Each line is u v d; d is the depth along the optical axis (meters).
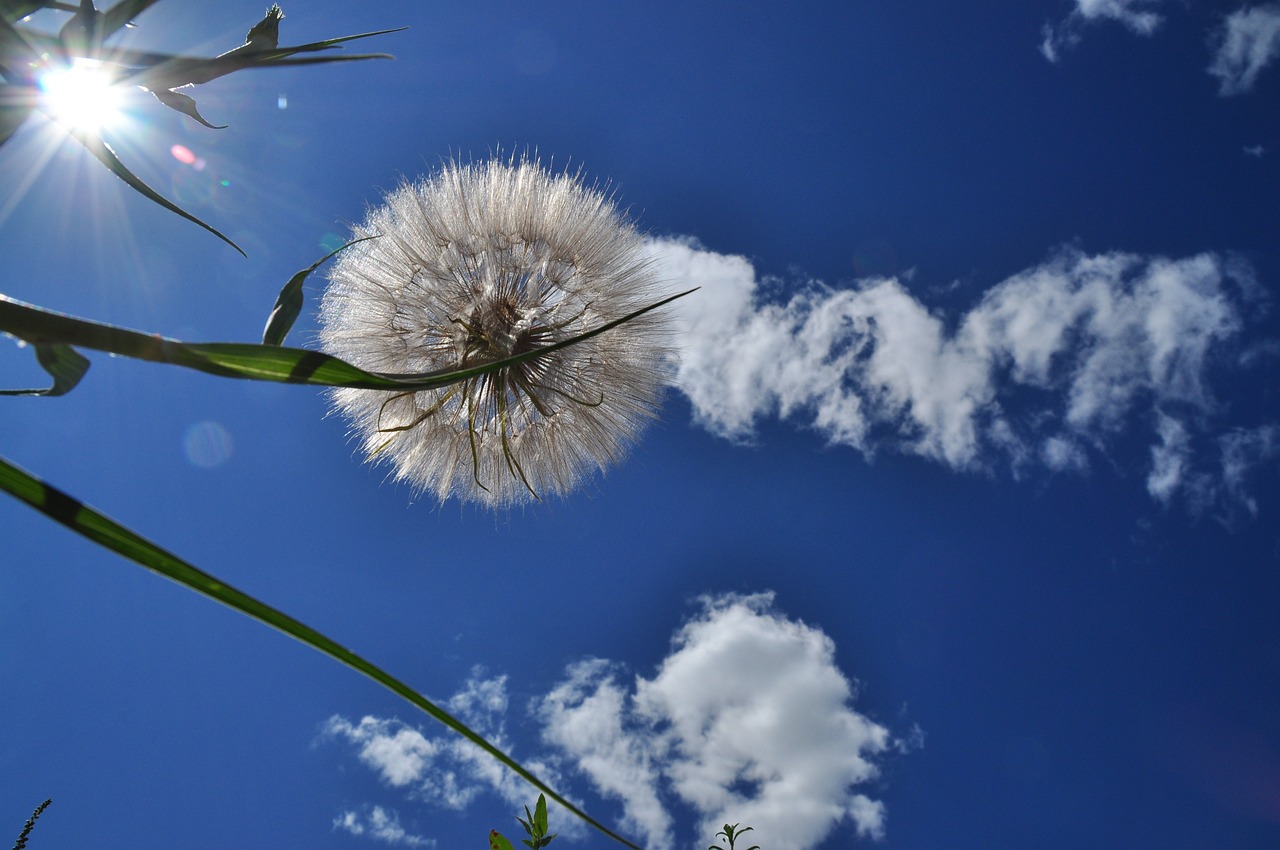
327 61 0.87
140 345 0.70
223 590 0.58
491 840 1.74
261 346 0.75
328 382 0.80
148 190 1.01
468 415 2.91
